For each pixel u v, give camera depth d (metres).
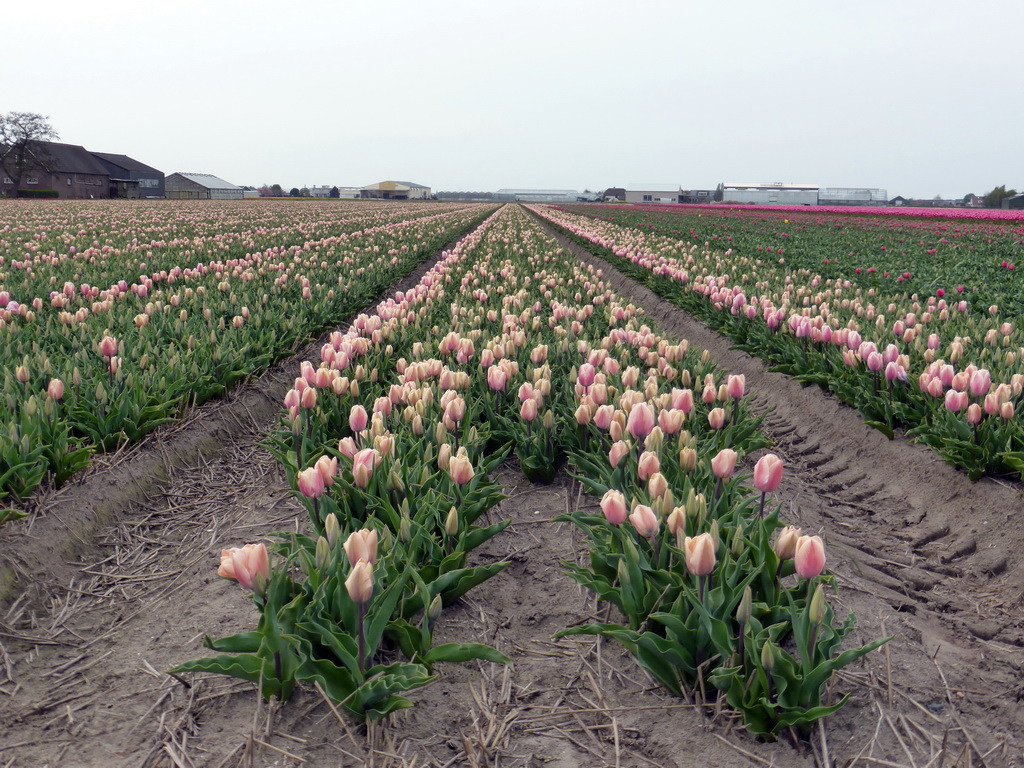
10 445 4.58
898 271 15.20
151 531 4.91
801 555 2.65
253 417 7.09
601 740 2.94
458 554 3.67
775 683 2.80
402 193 191.62
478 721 3.05
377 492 4.16
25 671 3.41
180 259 15.59
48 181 104.19
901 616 3.81
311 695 3.12
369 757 2.79
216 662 2.83
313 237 24.42
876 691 3.14
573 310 9.11
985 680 3.29
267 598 2.88
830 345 7.67
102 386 5.55
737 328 9.96
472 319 8.59
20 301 9.59
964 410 5.52
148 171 130.00
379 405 4.75
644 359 6.56
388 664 3.11
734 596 2.98
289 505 5.20
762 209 68.06
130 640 3.66
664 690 3.20
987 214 46.38
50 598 4.02
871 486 5.80
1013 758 2.80
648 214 55.81
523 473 5.52
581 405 4.91
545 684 3.29
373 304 13.55
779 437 7.19
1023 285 12.28
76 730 3.01
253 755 2.82
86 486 4.96
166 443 5.89
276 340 8.62
